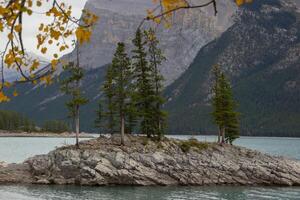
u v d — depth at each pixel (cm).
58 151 5231
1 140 17638
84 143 5881
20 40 459
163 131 6444
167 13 427
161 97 6394
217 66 7725
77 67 5575
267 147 15262
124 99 5956
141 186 4812
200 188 4831
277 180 5328
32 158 5591
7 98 486
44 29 460
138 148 5531
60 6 458
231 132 7481
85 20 466
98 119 7131
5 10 429
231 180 5256
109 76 6241
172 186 4897
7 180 4897
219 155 5731
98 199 3928
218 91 7381
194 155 5575
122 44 6288
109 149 5344
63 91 5500
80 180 4841
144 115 6262
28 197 3956
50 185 4766
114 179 4850
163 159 5175
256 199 4184
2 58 467
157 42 6700
